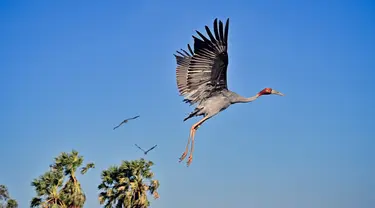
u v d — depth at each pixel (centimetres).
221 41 1952
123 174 3328
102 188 3350
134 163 3325
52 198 3325
